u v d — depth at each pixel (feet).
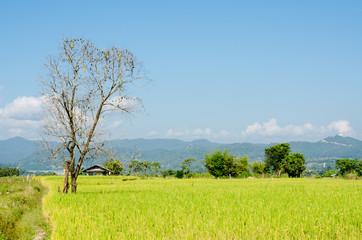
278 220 45.60
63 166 96.63
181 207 59.47
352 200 72.23
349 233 40.68
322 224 43.96
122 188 127.34
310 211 53.83
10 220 58.18
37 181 223.10
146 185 148.87
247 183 164.45
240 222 44.80
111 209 60.29
